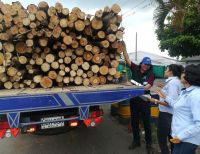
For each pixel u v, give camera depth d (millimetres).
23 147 5633
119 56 5172
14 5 4621
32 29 4602
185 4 10055
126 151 5309
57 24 4672
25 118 4355
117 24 5051
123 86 4785
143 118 5164
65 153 5281
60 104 4199
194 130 3029
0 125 4176
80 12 4746
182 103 3236
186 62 19656
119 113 7168
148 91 5117
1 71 4574
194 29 13336
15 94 4031
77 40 4871
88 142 5844
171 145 4359
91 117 4535
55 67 4805
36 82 4727
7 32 4570
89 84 5000
